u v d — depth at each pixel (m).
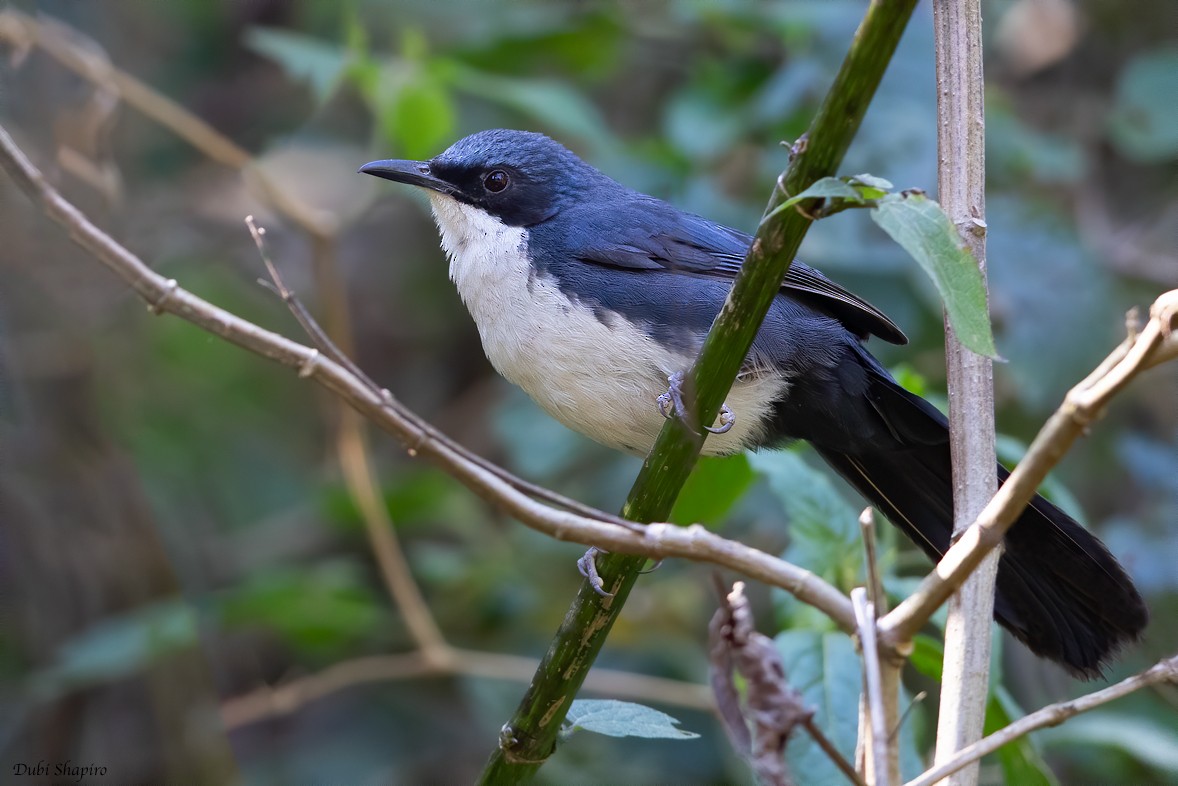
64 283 12.14
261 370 13.95
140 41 14.26
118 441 12.52
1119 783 9.56
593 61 12.91
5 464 11.94
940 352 10.88
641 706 5.76
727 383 5.41
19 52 10.08
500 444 13.17
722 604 4.34
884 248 10.41
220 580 13.20
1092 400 4.14
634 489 5.67
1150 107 11.09
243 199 13.88
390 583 10.73
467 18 13.88
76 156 10.30
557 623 11.80
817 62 10.82
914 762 6.31
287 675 12.83
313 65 10.45
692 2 11.80
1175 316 3.95
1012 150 10.78
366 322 14.62
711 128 11.20
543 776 10.29
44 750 11.77
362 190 13.52
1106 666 6.43
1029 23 12.24
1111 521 10.52
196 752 11.70
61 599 12.00
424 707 12.45
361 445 10.73
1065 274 10.13
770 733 4.21
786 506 6.96
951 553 4.63
